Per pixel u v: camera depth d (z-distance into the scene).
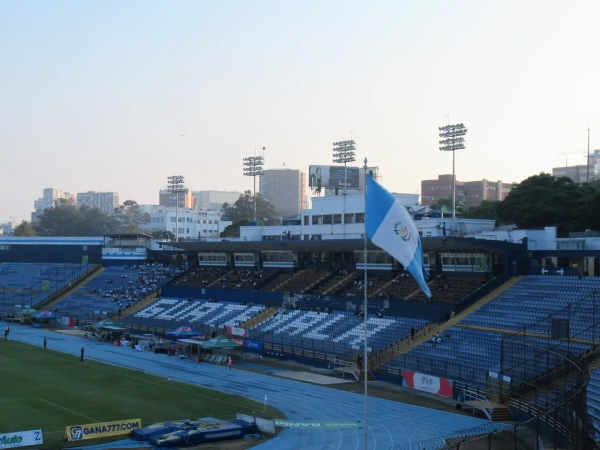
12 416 63.22
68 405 68.00
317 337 102.00
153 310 138.00
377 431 59.22
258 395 74.25
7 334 118.38
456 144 125.06
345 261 126.75
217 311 127.31
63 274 172.00
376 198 41.59
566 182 136.38
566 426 48.47
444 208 141.50
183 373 87.50
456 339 85.06
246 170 175.75
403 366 83.25
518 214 129.12
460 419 63.62
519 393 64.94
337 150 144.50
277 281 131.25
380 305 102.94
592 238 91.62
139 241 177.38
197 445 54.50
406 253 41.16
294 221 150.88
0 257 179.12
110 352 104.62
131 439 56.00
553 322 69.38
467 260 104.00
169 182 199.25
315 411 66.94
